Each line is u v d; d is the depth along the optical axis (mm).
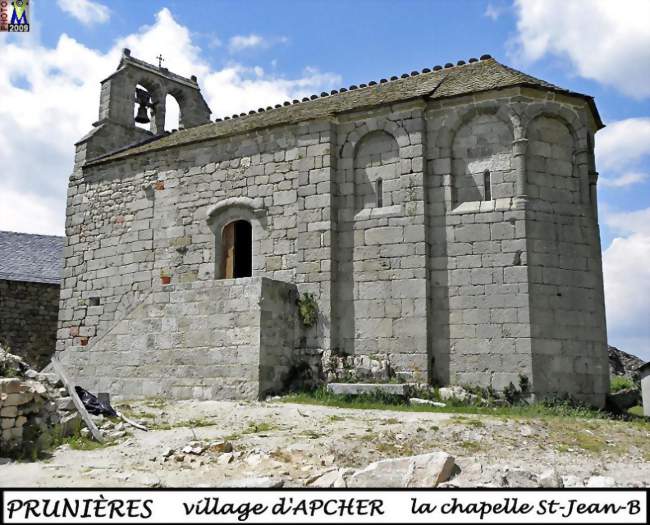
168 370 19156
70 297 24844
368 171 19547
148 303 20016
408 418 14180
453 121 18688
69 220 25516
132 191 23906
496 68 19938
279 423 14062
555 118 18500
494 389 17141
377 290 18688
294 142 20609
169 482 9977
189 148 22688
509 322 17312
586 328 17766
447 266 18156
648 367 19484
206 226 21891
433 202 18594
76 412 13117
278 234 20406
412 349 17922
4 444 11633
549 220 17906
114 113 26906
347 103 20781
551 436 12797
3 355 13438
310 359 18969
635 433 13539
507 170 18109
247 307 18156
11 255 32000
